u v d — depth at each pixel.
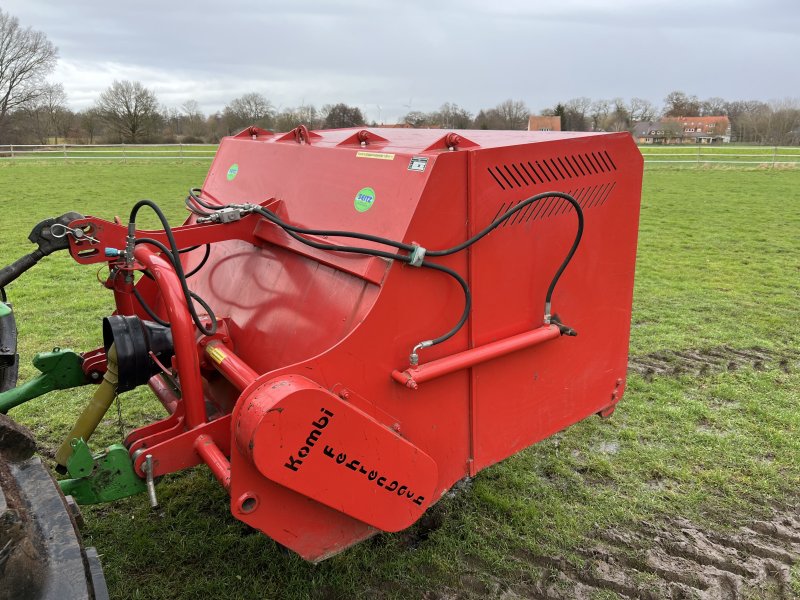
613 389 3.11
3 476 1.59
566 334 2.69
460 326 2.34
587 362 2.94
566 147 2.55
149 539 2.96
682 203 14.88
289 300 2.62
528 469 3.62
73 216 2.72
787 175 21.81
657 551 2.96
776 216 12.93
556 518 3.17
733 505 3.31
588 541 3.02
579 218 2.54
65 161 26.30
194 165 25.38
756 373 4.91
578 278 2.77
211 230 2.86
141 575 2.76
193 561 2.85
